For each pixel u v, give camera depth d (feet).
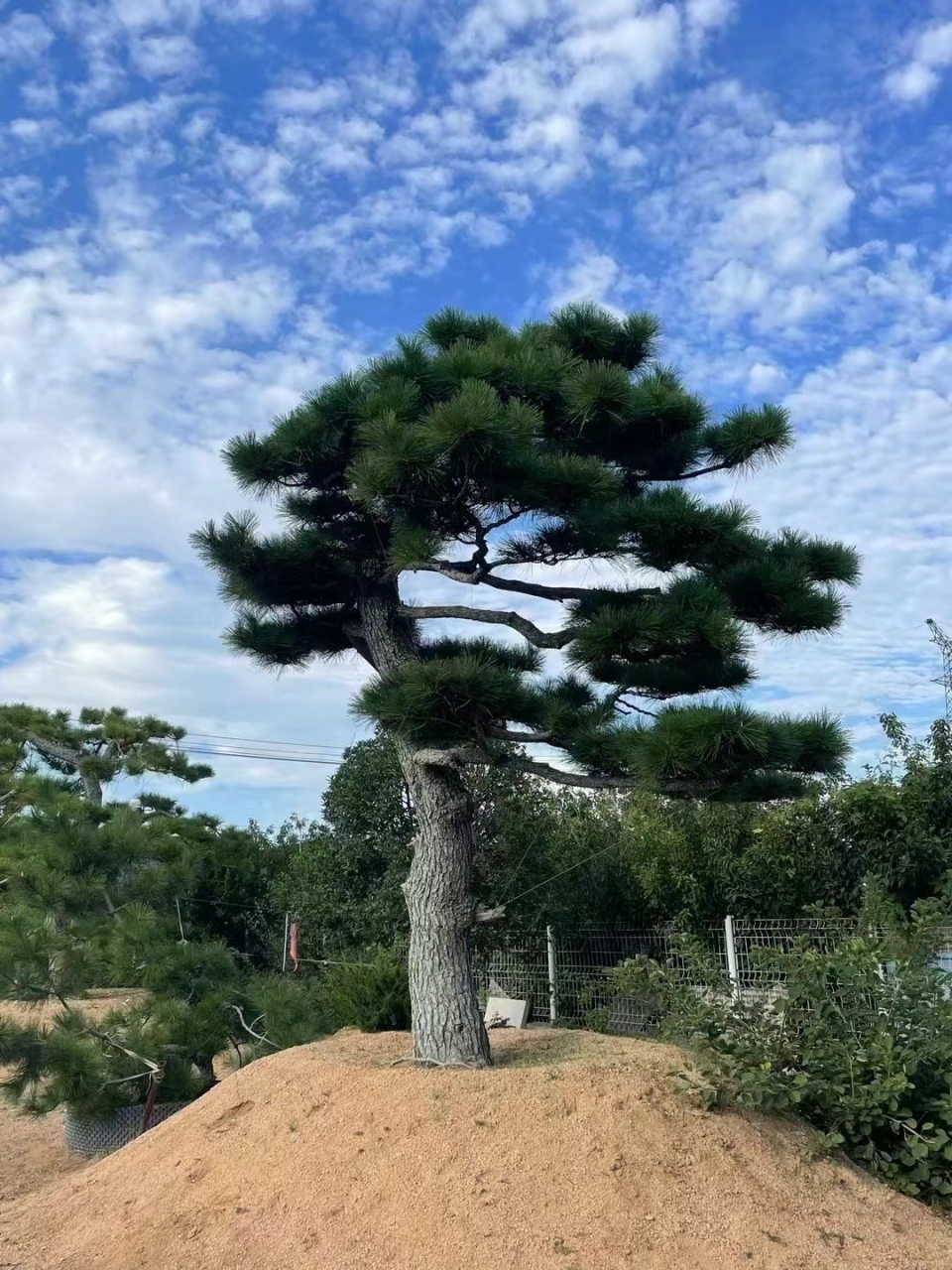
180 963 29.60
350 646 28.89
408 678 21.17
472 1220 17.15
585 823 48.34
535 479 21.56
